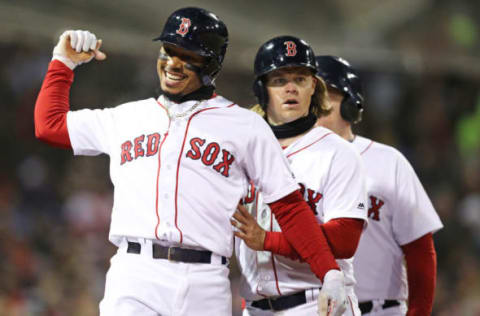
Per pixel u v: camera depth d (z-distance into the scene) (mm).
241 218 10906
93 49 11625
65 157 38500
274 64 11656
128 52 33500
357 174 11648
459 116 44188
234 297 27859
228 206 10672
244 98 42562
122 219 10617
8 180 36750
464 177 39500
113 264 10766
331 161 11680
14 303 26109
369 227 13711
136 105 11258
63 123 11305
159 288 10312
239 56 34406
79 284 28797
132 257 10562
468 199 37969
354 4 35531
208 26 10789
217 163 10617
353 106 13648
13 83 40500
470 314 29062
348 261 11898
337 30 35406
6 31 31547
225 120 10828
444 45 37406
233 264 29859
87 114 11336
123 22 32031
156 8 31938
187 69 10781
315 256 10742
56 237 32438
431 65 38125
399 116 44125
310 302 11531
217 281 10516
